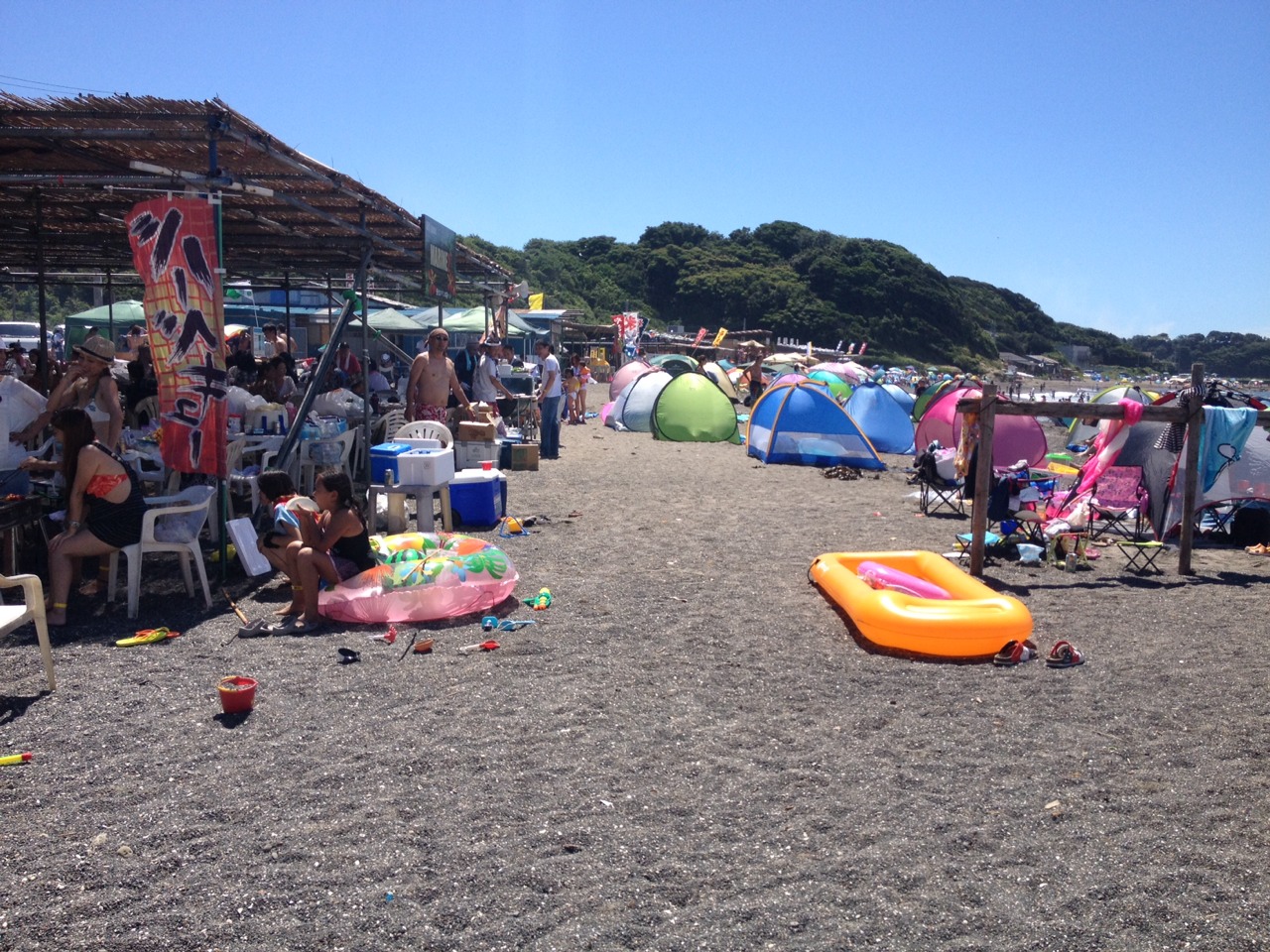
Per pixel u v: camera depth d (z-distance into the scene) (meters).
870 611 6.03
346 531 6.12
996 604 6.01
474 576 6.55
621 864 3.43
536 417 18.11
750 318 106.06
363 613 6.19
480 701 4.97
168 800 3.85
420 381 10.95
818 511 11.20
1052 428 24.59
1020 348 160.00
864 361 99.06
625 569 7.94
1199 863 3.52
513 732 4.59
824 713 4.95
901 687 5.35
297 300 27.25
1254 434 9.80
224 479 7.10
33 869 3.34
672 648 5.94
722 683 5.35
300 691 5.05
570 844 3.55
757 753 4.43
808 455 15.77
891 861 3.49
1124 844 3.65
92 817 3.71
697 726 4.73
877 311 113.31
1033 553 8.56
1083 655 5.96
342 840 3.56
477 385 14.86
